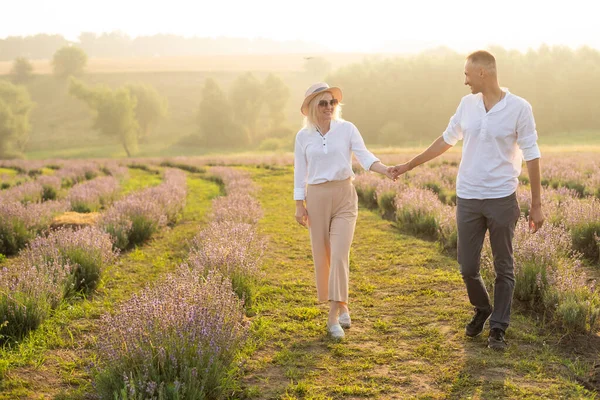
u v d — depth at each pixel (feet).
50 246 19.89
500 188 12.34
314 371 12.14
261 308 16.53
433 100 269.44
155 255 25.05
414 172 55.16
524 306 15.53
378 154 119.85
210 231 23.76
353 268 21.65
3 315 14.35
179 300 12.28
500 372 11.64
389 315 15.79
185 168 100.99
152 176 84.07
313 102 14.14
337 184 14.21
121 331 11.03
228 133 308.19
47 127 353.31
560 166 52.75
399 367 12.17
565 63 286.87
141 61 649.61
